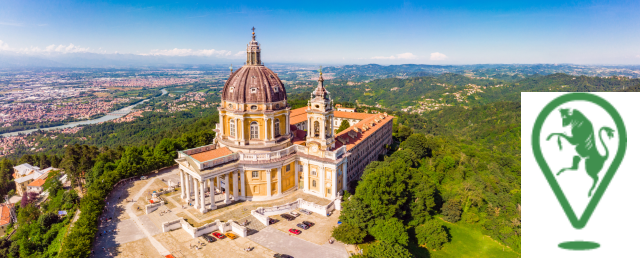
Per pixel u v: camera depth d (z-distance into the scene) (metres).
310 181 110.25
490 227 101.62
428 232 94.31
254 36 107.00
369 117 185.38
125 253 79.06
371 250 74.44
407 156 139.38
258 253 79.12
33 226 103.12
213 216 95.50
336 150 104.94
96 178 128.25
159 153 139.12
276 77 110.62
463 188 120.19
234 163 101.44
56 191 136.62
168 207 101.62
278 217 96.31
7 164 187.50
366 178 95.62
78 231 80.62
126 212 99.38
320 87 106.81
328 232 88.50
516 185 137.62
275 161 102.75
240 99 102.31
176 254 78.50
